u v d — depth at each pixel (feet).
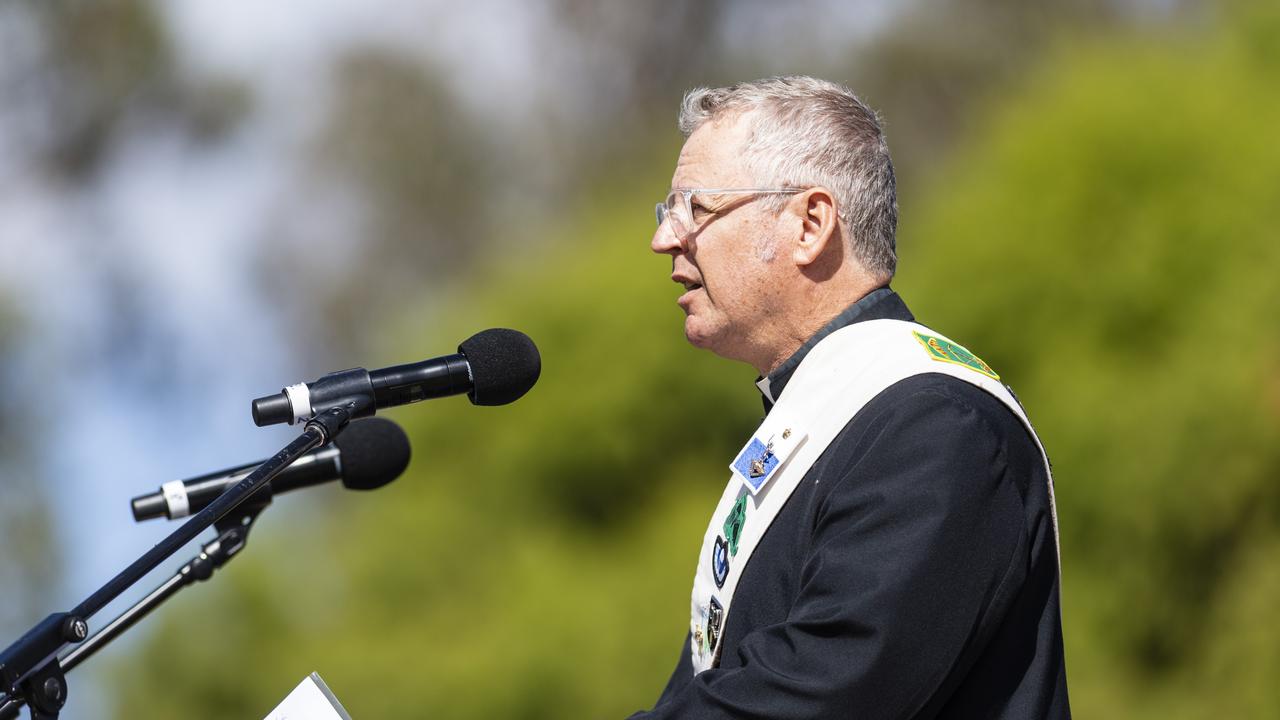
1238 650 81.66
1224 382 82.99
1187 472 83.56
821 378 21.93
